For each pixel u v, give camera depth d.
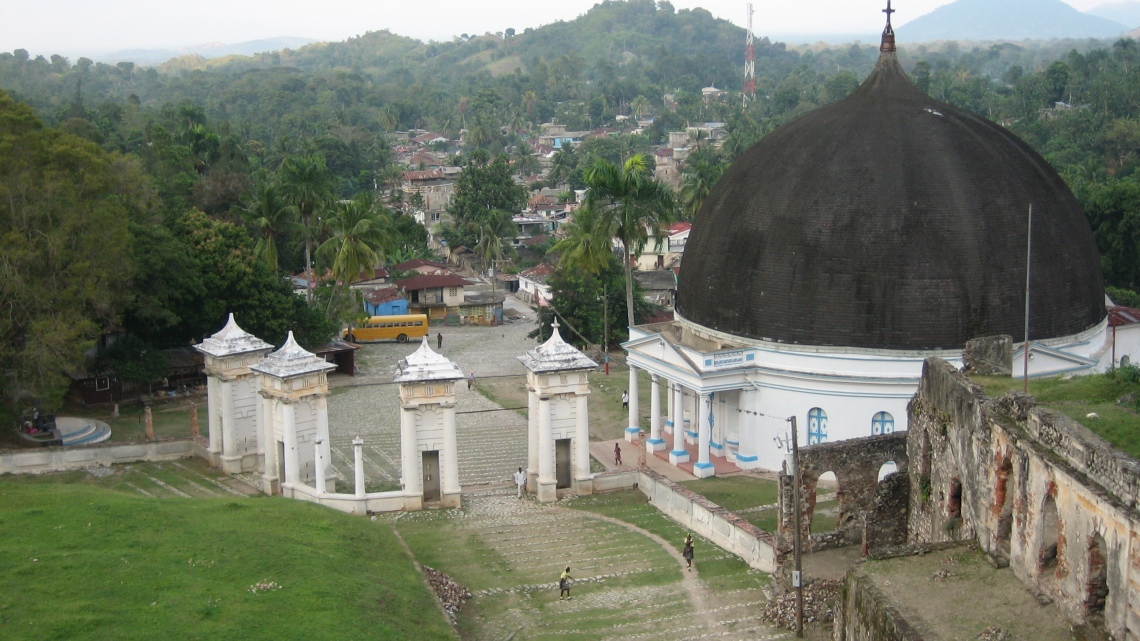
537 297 145.00
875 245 66.62
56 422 78.38
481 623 47.47
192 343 94.69
